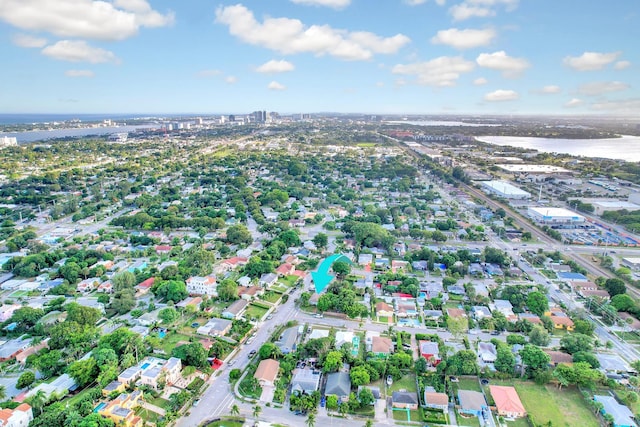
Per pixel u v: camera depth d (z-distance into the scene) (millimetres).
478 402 187125
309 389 195125
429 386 199500
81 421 165250
